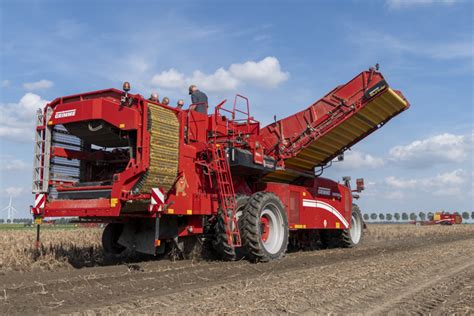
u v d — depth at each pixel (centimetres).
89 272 842
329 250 1430
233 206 989
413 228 3534
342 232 1523
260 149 1102
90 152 988
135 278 761
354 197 1664
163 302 561
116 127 869
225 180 1003
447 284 724
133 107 862
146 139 849
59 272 847
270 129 1280
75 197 889
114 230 1088
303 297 588
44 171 896
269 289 634
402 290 666
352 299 592
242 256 1059
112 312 516
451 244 1641
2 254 1017
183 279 753
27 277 786
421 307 561
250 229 974
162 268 887
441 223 6650
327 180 1444
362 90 1248
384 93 1216
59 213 886
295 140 1249
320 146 1297
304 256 1169
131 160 852
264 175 1178
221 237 969
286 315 504
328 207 1427
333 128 1250
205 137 1038
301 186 1345
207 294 607
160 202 841
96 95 907
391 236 2348
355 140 1405
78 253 1091
